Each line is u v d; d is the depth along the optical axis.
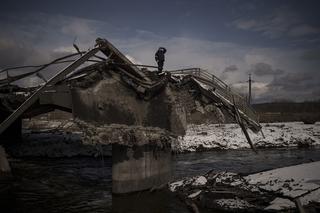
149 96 20.28
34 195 18.98
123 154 19.12
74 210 16.17
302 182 15.85
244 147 41.38
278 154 36.75
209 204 15.52
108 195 19.06
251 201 15.16
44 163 30.12
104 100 18.98
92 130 18.36
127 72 19.88
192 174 24.62
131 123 19.77
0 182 22.09
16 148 36.12
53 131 48.56
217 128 54.16
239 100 22.44
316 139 47.06
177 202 17.23
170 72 20.67
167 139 20.88
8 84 24.92
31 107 24.41
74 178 23.55
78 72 19.91
